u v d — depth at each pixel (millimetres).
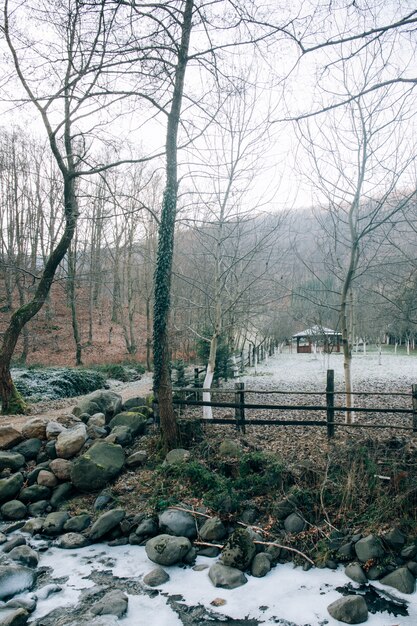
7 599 5234
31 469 8461
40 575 5754
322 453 7508
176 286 15938
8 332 12516
